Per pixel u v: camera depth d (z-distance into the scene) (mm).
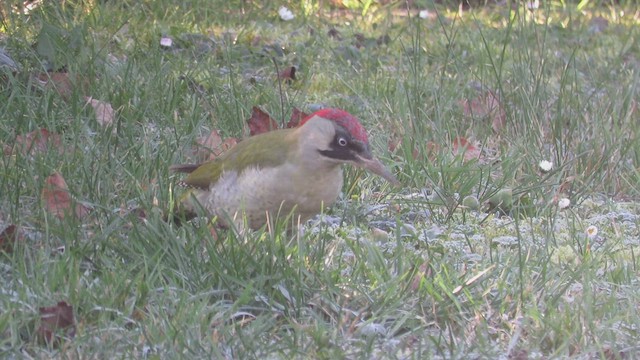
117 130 11398
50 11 14836
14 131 11266
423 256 9711
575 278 8977
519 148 12406
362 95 14164
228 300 8523
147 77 13164
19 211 9750
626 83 14953
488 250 10008
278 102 13227
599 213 11344
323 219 10344
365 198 11258
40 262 8508
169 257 8828
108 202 10148
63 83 12664
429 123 12969
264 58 15297
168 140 11484
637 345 8133
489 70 15180
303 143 9086
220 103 12727
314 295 8523
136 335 7805
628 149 12367
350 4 18578
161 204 10047
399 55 16078
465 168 11508
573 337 8078
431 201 11250
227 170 9445
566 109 13461
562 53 16609
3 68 12695
